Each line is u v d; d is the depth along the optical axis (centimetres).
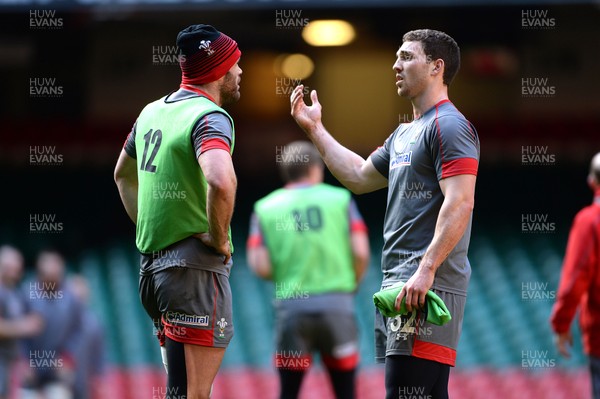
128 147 1745
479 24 5919
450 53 1730
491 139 6362
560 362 4984
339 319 2711
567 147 6319
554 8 5250
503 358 5122
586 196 6350
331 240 2742
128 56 6303
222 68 1673
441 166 1650
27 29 5803
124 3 5081
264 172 6425
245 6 5016
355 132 6394
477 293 5722
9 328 3562
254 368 5031
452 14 5447
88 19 5366
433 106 1722
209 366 1636
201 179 1619
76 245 6225
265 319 5441
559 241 6222
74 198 6366
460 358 5122
